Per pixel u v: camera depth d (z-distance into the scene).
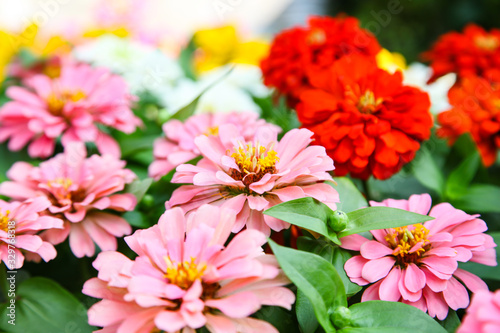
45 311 0.26
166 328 0.22
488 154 0.35
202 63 0.49
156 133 0.38
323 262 0.24
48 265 0.30
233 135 0.28
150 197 0.30
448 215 0.27
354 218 0.26
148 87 0.41
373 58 0.38
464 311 0.27
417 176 0.33
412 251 0.25
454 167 0.37
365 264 0.25
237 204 0.26
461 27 0.94
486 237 0.26
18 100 0.35
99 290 0.24
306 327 0.24
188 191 0.27
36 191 0.29
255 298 0.23
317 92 0.31
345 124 0.30
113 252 0.25
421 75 0.46
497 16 0.91
